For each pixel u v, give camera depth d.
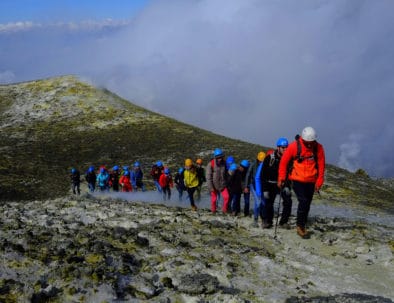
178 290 7.78
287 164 12.29
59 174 53.41
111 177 36.94
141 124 81.75
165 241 10.90
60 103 93.69
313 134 11.95
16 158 60.31
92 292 7.36
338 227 13.83
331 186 47.34
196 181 19.70
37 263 8.34
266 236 12.59
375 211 36.44
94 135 74.75
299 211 12.42
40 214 14.36
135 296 7.43
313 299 7.75
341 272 9.83
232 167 18.08
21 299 6.96
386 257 10.80
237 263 9.59
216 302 7.43
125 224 12.84
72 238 10.48
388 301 7.90
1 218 13.25
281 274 9.21
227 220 14.78
